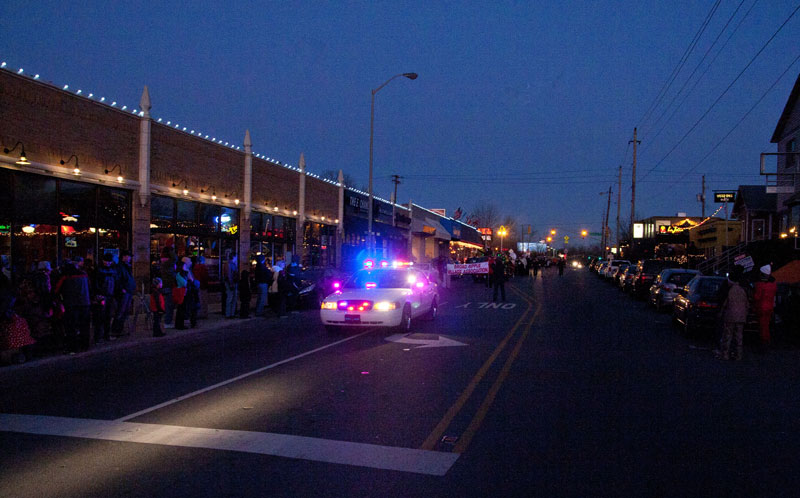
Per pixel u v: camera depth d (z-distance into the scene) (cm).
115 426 612
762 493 448
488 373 876
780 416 669
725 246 3475
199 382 823
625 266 3297
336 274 2056
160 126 1817
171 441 561
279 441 559
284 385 800
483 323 1511
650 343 1218
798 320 1241
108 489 446
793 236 2688
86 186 1567
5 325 945
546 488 452
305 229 2948
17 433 590
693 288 1342
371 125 2953
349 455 521
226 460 508
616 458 521
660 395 759
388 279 1448
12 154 1347
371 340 1212
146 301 1534
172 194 1873
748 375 904
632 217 4859
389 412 662
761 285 1145
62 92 1476
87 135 1555
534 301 2264
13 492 440
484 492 443
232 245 2280
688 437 585
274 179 2594
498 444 554
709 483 466
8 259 1348
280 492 439
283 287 1662
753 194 3425
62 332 1101
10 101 1340
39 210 1430
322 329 1403
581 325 1495
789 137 2986
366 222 3850
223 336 1297
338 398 725
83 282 1066
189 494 436
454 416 646
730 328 1045
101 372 904
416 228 4975
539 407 688
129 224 1720
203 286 1581
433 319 1575
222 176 2183
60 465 497
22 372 909
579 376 864
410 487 451
